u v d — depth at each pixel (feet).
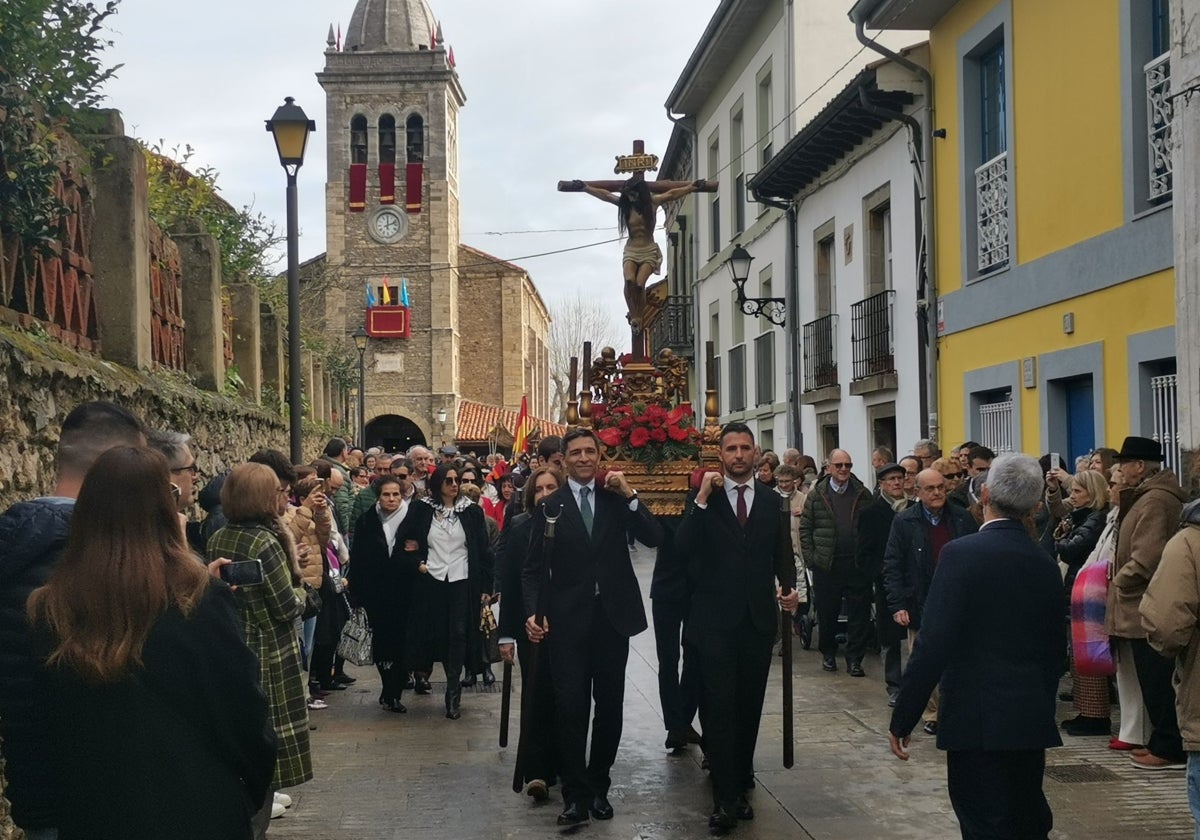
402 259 191.93
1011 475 16.28
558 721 22.35
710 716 21.79
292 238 40.75
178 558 10.39
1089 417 39.73
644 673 37.99
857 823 21.70
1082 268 38.50
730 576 22.38
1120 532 25.57
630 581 23.08
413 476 35.65
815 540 38.27
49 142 26.18
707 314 98.99
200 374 44.29
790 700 22.75
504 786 24.62
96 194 32.19
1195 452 26.58
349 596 33.55
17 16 25.76
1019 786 16.06
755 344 81.97
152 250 37.60
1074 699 29.12
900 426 55.42
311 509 27.73
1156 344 34.32
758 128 81.35
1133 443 26.68
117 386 28.07
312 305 138.31
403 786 24.61
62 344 27.32
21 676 10.99
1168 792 23.43
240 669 10.45
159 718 10.08
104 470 10.30
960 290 48.06
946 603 15.85
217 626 10.38
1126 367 36.19
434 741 28.99
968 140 47.37
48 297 27.20
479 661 34.22
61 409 24.08
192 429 37.40
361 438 98.32
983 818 15.92
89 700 10.04
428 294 191.83
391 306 189.06
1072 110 39.24
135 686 10.04
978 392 47.14
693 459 29.73
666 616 27.35
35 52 26.48
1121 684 26.86
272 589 18.53
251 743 10.62
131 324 32.30
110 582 10.03
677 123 104.06
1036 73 41.63
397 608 32.50
